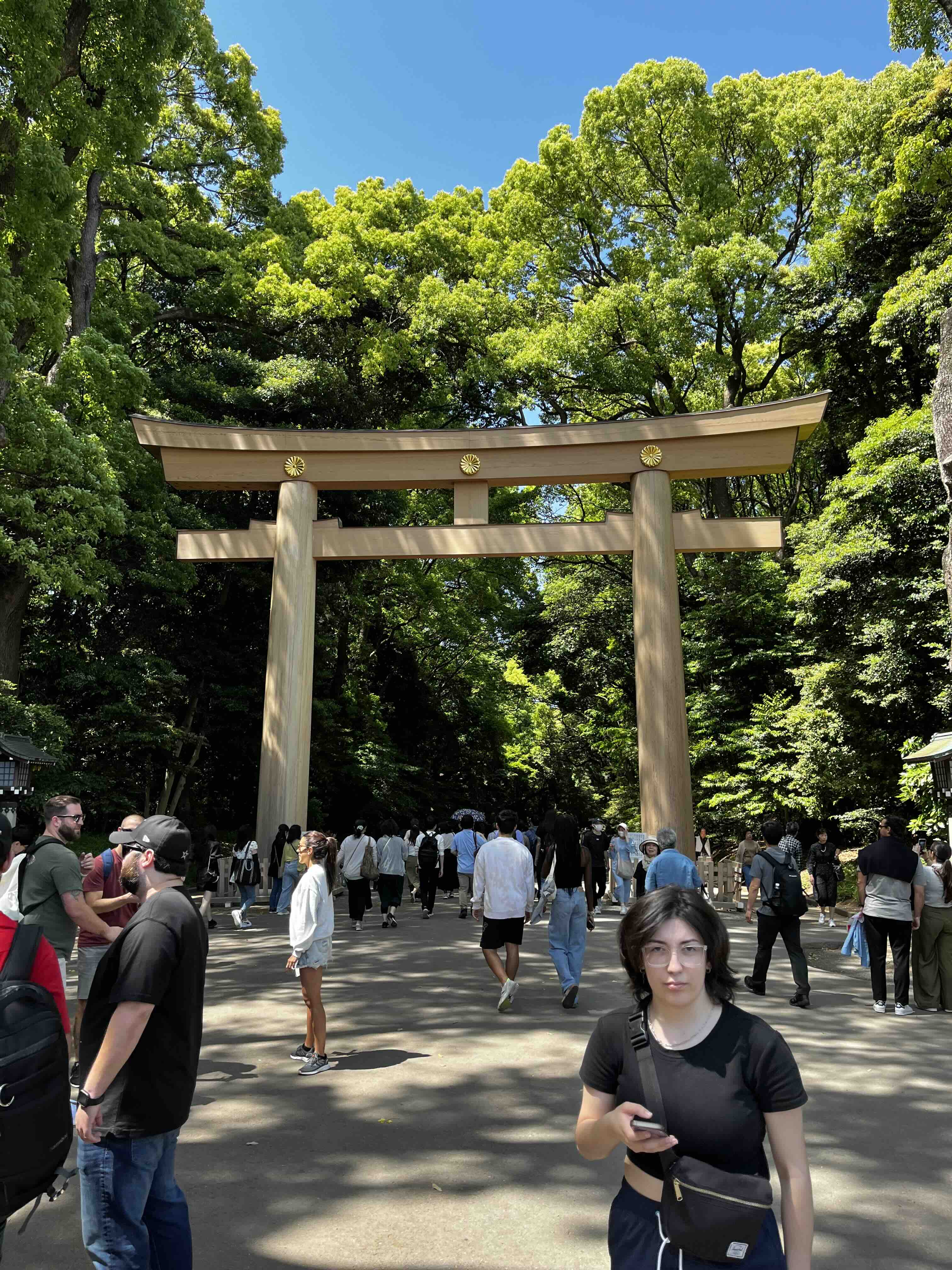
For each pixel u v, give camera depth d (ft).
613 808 116.88
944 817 58.49
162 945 9.91
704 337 102.01
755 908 32.50
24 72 53.62
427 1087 20.10
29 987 10.55
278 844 57.06
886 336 73.15
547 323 110.63
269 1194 14.40
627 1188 7.18
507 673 153.38
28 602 76.18
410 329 106.52
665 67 99.45
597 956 39.45
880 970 28.96
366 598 113.19
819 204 97.76
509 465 67.87
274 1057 22.81
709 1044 7.09
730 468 66.69
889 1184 15.06
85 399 68.49
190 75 97.09
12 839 16.66
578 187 104.42
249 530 68.95
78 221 77.36
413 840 69.26
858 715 71.31
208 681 89.45
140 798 87.97
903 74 87.40
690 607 106.22
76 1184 15.51
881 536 64.64
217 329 102.22
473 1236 12.95
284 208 108.17
